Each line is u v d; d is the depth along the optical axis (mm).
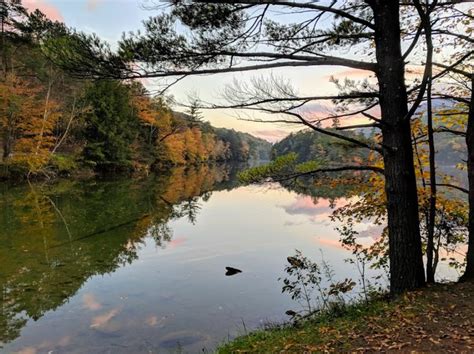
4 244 12289
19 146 28719
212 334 6391
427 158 6777
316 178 6855
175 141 57062
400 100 5008
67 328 6625
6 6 28547
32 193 24000
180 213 20047
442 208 6770
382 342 3879
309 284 8859
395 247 5215
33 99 30188
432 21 5164
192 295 8297
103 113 38969
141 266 10516
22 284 8828
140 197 25062
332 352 3855
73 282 9055
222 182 43844
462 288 4973
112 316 7152
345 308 5949
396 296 5180
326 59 4949
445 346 3641
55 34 4969
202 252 12148
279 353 4109
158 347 5934
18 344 6031
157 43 4684
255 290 8633
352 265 10422
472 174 5391
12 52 31109
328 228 16141
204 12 4832
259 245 13141
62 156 33656
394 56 4949
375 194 7070
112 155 40125
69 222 16062
